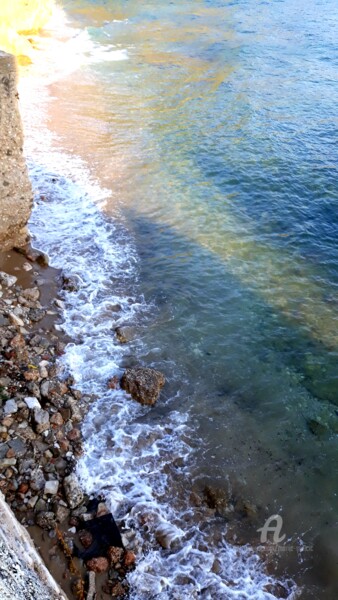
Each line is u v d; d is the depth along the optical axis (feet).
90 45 68.85
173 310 27.30
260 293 29.04
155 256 31.24
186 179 39.37
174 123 48.11
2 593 9.20
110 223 33.50
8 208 26.13
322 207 36.86
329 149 43.98
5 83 22.36
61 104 50.14
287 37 75.15
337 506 19.13
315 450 20.98
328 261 31.89
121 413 21.27
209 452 20.47
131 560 16.55
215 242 32.91
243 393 23.16
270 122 48.70
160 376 22.67
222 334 26.17
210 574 16.81
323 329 26.89
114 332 25.27
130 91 54.90
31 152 40.45
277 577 17.02
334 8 91.81
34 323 24.39
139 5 92.48
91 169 39.34
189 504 18.67
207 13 88.89
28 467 18.07
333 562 17.48
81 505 17.74
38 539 16.48
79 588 15.60
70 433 19.83
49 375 21.84
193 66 63.16
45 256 28.43
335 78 59.52
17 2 65.72
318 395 23.31
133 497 18.51
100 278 28.63
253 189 38.68
